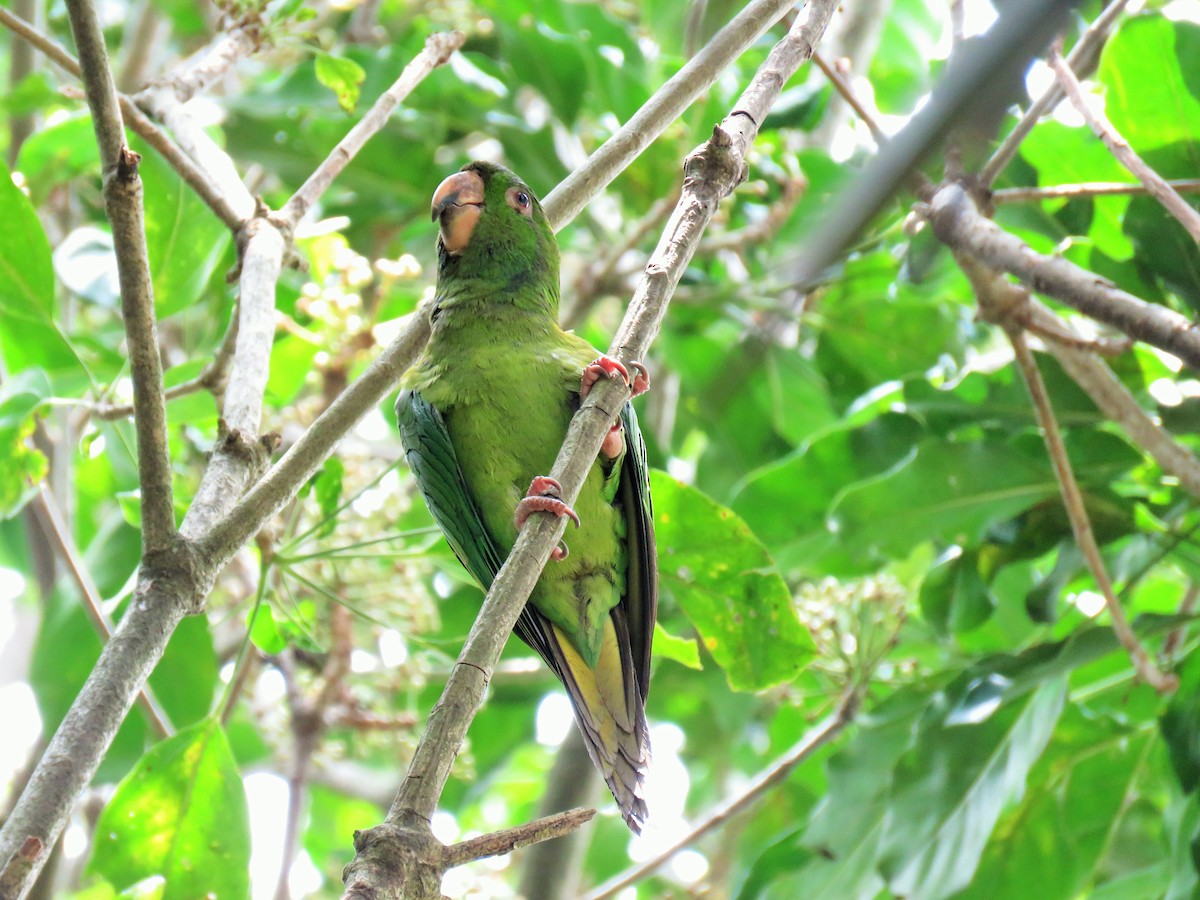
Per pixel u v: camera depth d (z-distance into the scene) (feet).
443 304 26.40
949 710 28.55
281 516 32.78
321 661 35.76
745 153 21.12
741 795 32.14
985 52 8.32
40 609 37.93
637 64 40.55
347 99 27.96
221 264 36.06
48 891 29.89
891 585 32.17
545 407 24.68
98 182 42.63
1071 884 29.60
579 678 25.02
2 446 24.77
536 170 40.24
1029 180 30.53
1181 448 27.22
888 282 39.37
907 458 29.86
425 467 25.26
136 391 17.74
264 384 22.76
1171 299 28.94
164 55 48.83
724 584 27.86
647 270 20.07
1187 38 26.53
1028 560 30.99
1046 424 26.73
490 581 26.02
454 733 14.92
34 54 40.14
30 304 26.76
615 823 51.31
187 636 29.99
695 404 41.45
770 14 24.07
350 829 53.06
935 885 27.09
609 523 24.47
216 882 23.94
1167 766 29.73
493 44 44.09
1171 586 36.24
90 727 16.60
